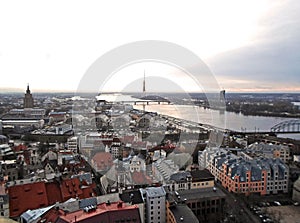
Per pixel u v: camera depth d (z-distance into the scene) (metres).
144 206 93.00
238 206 110.69
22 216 78.81
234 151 178.50
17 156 150.88
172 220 85.12
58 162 138.00
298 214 103.94
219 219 98.56
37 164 134.50
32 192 90.06
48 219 72.56
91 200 86.19
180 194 101.25
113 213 68.12
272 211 106.00
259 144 185.25
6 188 88.81
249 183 122.94
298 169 148.00
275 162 133.88
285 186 126.69
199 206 98.56
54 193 93.19
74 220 65.12
